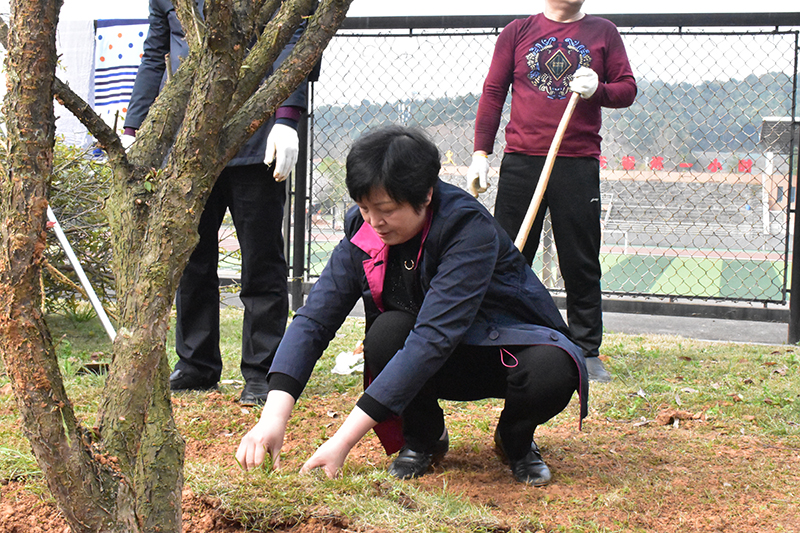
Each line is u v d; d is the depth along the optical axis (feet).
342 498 5.47
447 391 6.79
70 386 9.30
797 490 6.51
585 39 11.00
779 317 14.87
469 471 6.84
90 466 3.27
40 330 3.12
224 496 5.43
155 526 3.57
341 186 16.67
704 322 17.71
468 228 5.88
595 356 11.28
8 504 5.60
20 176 3.02
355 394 9.81
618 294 15.70
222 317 15.98
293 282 16.63
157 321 3.44
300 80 3.88
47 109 3.05
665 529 5.62
